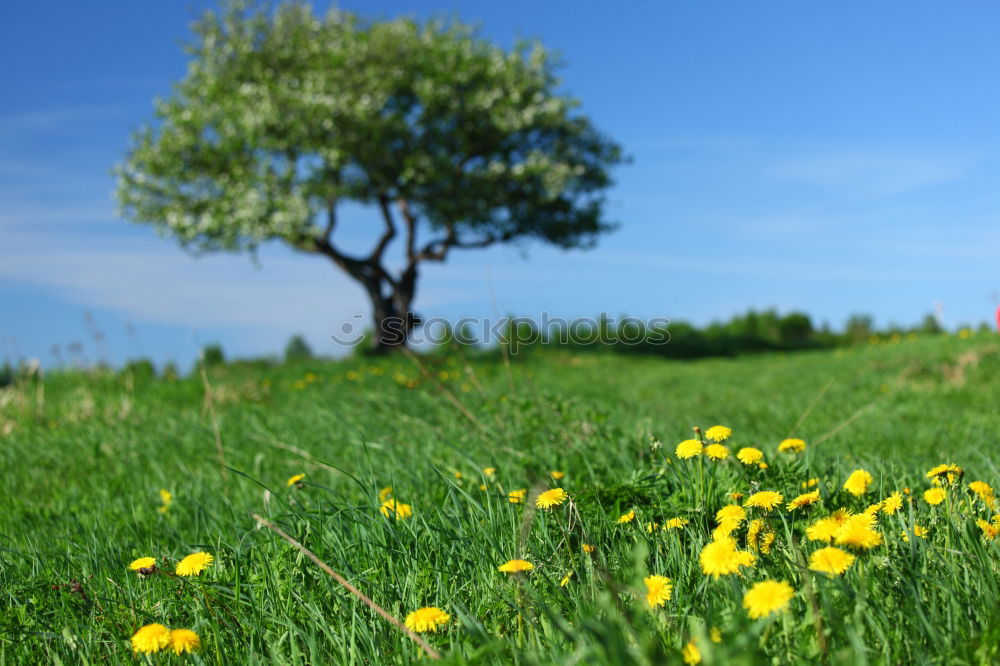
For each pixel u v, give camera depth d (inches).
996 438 205.3
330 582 85.1
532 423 174.7
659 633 62.1
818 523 71.6
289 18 813.2
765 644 57.1
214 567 92.4
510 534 94.1
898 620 61.8
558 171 804.6
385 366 528.1
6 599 95.9
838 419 270.7
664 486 105.7
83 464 213.0
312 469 169.9
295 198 754.2
